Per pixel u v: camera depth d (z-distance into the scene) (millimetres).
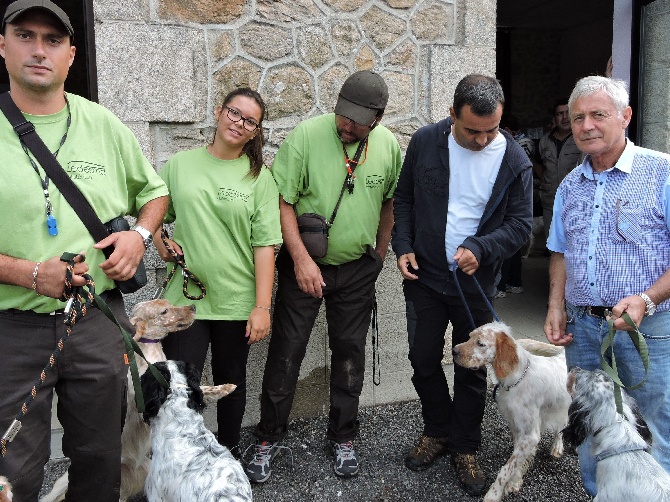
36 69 1834
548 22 9688
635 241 2336
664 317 2369
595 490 2639
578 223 2484
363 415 3910
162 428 2207
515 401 2951
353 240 3045
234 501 1999
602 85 2311
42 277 1791
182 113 3383
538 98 10648
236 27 3447
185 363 2381
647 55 4613
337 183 2982
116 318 2125
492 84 2715
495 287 3158
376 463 3352
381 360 3986
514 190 2963
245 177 2848
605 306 2447
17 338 1914
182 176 2830
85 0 3209
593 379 2293
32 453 1961
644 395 2461
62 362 1978
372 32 3699
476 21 3857
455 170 2957
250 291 2912
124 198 2150
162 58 3309
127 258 1982
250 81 3514
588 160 2506
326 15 3598
